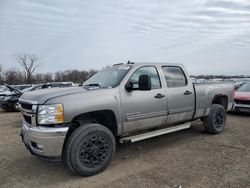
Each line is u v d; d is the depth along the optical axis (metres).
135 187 3.38
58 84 14.23
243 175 3.67
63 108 3.56
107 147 3.98
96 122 4.20
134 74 4.56
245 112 9.42
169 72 5.21
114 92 4.15
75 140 3.63
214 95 6.13
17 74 61.72
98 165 3.86
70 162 3.63
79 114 3.70
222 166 4.05
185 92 5.32
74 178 3.75
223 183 3.43
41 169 4.15
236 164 4.12
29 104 3.77
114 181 3.59
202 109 5.79
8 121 9.13
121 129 4.25
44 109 3.54
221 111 6.28
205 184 3.41
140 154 4.79
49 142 3.49
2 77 57.94
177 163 4.24
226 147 5.11
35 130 3.55
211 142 5.51
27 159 4.65
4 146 5.54
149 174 3.80
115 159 4.53
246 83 10.73
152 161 4.38
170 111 4.99
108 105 4.01
